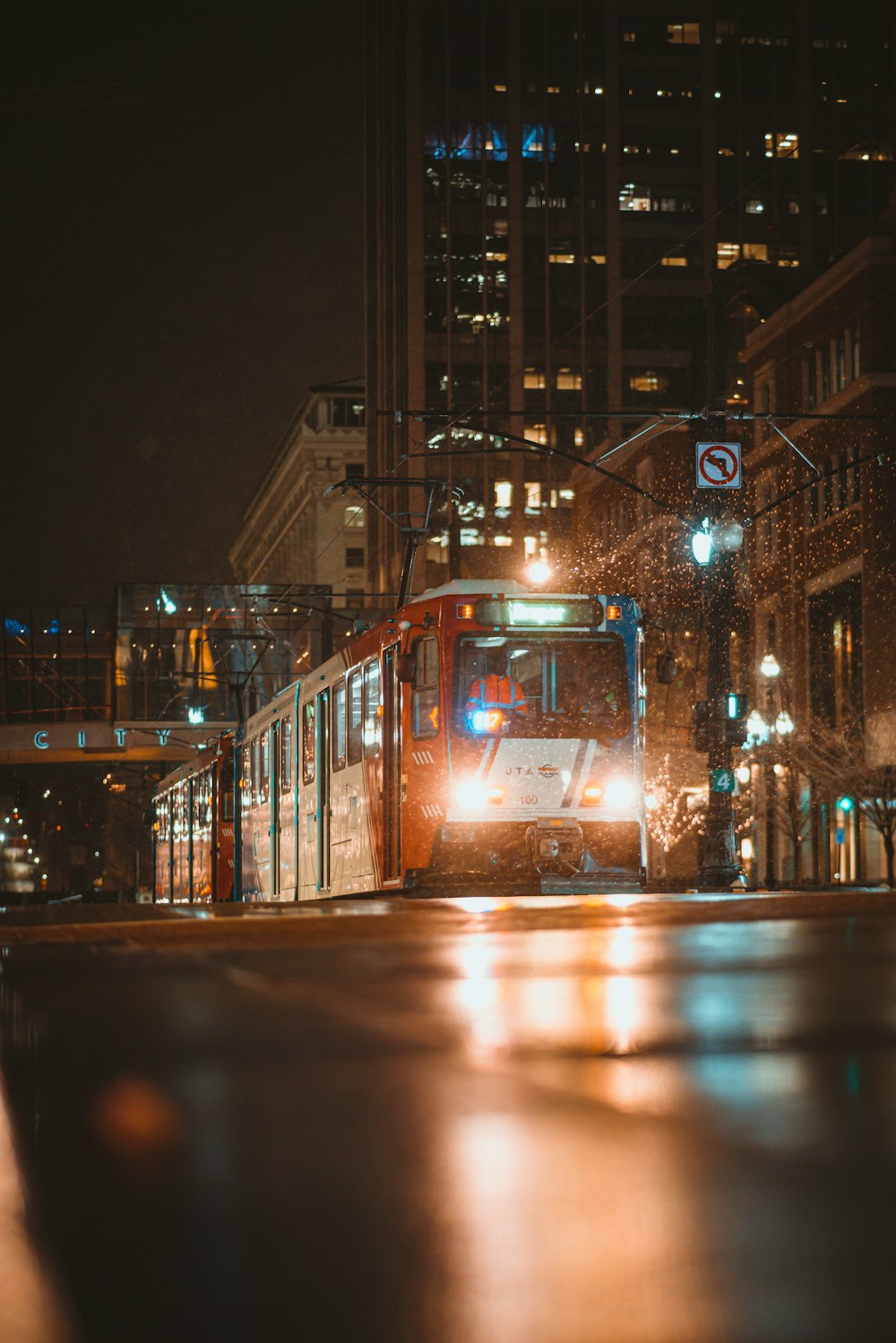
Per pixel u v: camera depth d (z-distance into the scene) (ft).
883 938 26.89
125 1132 10.30
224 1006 18.45
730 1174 8.13
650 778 226.58
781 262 392.27
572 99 390.63
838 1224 7.06
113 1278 6.61
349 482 116.67
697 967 22.08
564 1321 5.82
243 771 119.85
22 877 554.46
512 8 390.63
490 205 386.93
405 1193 8.00
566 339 384.68
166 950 27.73
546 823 76.28
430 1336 5.72
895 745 178.70
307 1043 14.98
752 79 394.73
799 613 204.95
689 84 393.50
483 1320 5.88
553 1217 7.32
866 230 394.73
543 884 75.92
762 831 207.10
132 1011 18.30
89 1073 13.24
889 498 185.47
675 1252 6.66
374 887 81.10
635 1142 9.12
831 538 197.26
